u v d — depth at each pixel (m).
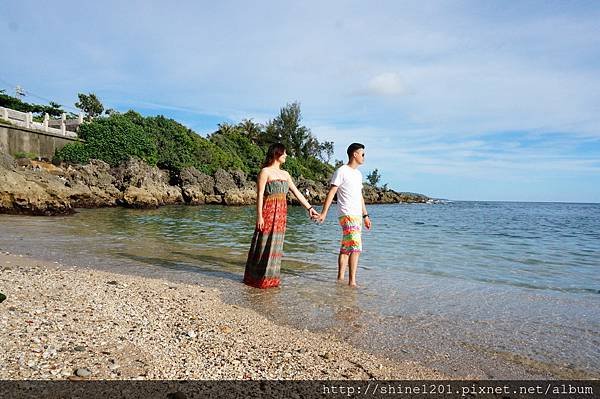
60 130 35.66
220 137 56.34
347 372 3.43
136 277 6.59
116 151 34.06
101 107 63.94
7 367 2.96
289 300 5.61
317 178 67.81
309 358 3.68
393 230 19.06
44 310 4.30
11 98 50.53
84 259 8.07
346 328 4.55
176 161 39.62
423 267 8.71
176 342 3.82
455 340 4.28
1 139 28.47
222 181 41.38
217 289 6.11
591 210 73.88
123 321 4.24
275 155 6.35
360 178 6.74
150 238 11.79
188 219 19.98
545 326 4.80
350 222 6.59
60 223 15.35
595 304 5.85
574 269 8.93
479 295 6.27
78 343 3.53
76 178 27.72
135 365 3.22
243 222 18.89
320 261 8.77
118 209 26.05
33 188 18.78
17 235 11.29
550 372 3.59
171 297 5.40
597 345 4.23
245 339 4.05
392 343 4.15
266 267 6.22
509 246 13.21
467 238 15.59
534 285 7.19
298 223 20.48
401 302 5.69
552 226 24.41
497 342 4.25
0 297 4.25
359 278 7.20
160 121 42.09
